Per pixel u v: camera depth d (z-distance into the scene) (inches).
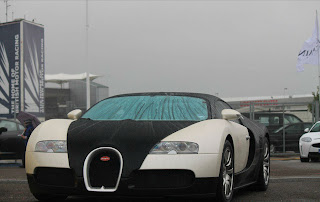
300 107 655.1
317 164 468.4
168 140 168.1
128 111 199.2
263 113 652.1
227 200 184.4
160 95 213.8
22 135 474.3
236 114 192.5
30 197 212.4
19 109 1304.1
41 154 174.7
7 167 488.1
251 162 225.8
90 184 166.7
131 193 163.5
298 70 811.4
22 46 1320.1
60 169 170.9
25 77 1330.0
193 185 165.0
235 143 195.6
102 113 202.1
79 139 173.0
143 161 163.3
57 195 190.9
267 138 257.9
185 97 210.2
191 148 167.0
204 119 191.0
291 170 378.9
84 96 1705.2
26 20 1343.5
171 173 164.9
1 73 1342.3
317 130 544.1
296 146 653.3
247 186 241.4
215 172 169.2
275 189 245.8
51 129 184.4
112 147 166.7
